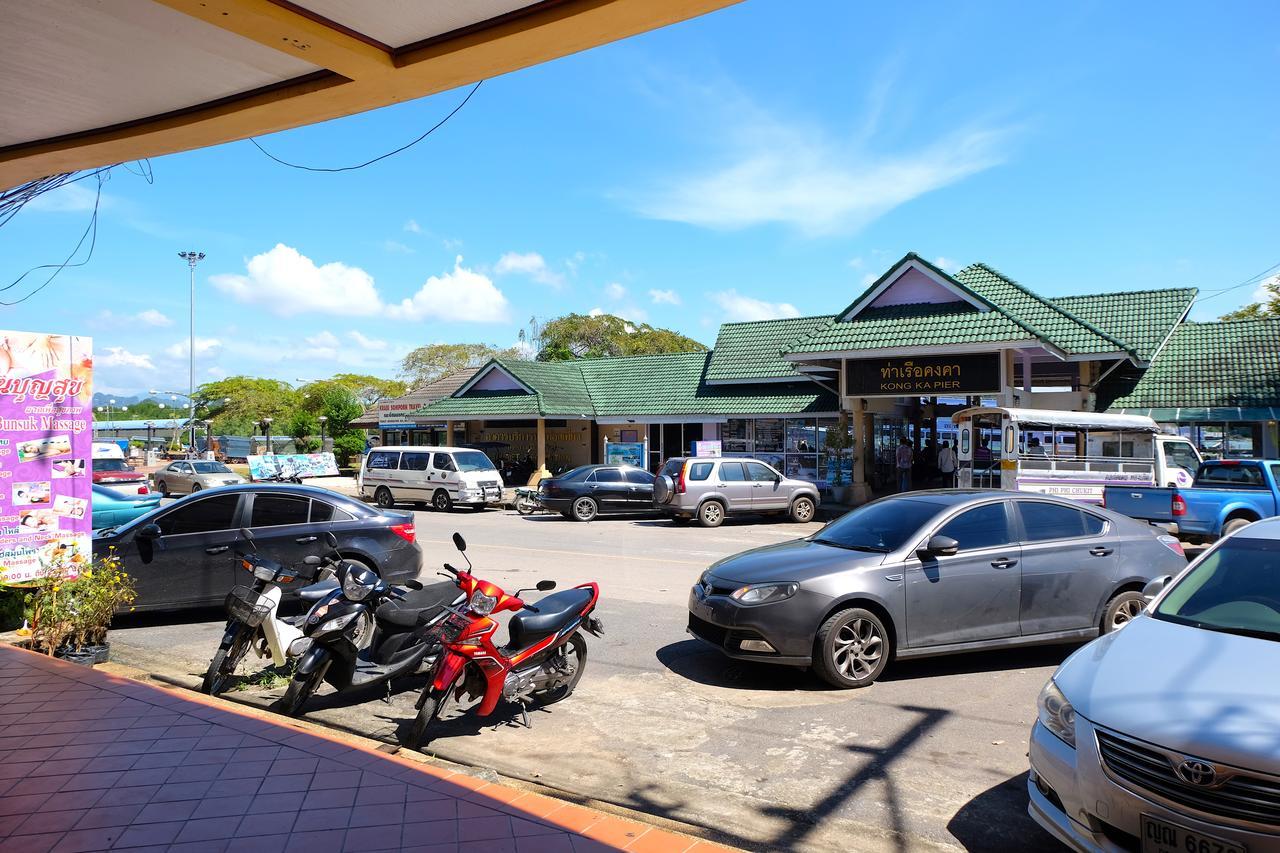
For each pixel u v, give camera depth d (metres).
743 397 27.11
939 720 5.94
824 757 5.30
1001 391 19.48
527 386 29.86
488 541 16.33
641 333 55.00
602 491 21.34
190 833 3.86
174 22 4.07
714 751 5.43
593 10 3.90
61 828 3.90
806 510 20.56
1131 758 3.48
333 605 5.98
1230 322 24.78
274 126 5.38
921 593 6.73
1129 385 23.62
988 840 4.24
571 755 5.38
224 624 9.11
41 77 4.77
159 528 8.62
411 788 4.39
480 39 4.20
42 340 8.01
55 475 8.06
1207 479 14.31
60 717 5.48
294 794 4.29
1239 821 3.15
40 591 7.40
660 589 10.82
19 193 8.24
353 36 4.27
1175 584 4.88
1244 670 3.75
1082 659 4.28
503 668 5.73
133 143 5.70
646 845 3.82
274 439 57.31
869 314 21.69
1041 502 7.38
